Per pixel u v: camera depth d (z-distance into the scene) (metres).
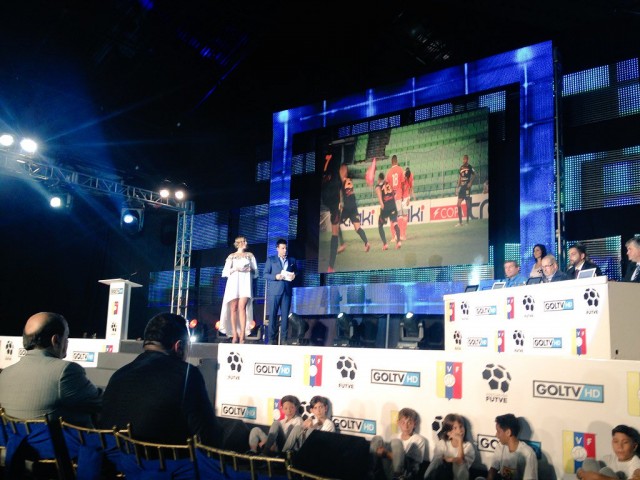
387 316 10.75
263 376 4.85
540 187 10.18
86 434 3.12
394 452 3.95
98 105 13.59
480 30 11.09
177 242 14.95
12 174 12.79
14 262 15.02
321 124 13.00
